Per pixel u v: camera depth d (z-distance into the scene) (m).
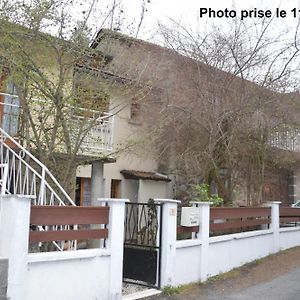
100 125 10.59
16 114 9.23
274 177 18.27
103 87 8.84
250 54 12.28
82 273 6.05
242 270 9.72
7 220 5.23
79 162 9.54
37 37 7.95
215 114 11.94
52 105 8.27
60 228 7.14
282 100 12.67
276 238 12.05
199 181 12.66
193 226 8.53
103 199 6.68
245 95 12.09
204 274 8.59
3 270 5.02
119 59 9.68
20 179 7.88
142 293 7.24
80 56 8.39
